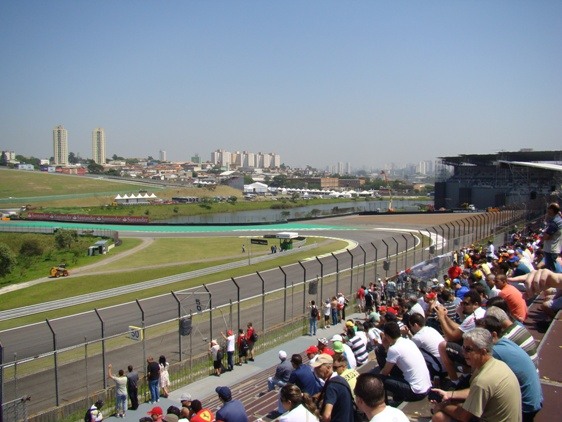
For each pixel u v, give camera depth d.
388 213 109.62
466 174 126.94
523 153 113.75
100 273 51.56
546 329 8.34
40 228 92.38
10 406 15.21
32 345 27.28
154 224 101.00
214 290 39.75
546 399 5.43
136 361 23.31
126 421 16.17
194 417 9.48
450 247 44.59
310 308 26.50
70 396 19.27
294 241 72.38
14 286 47.56
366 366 11.15
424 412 6.55
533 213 58.97
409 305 14.35
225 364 21.20
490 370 4.18
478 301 8.40
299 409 6.27
